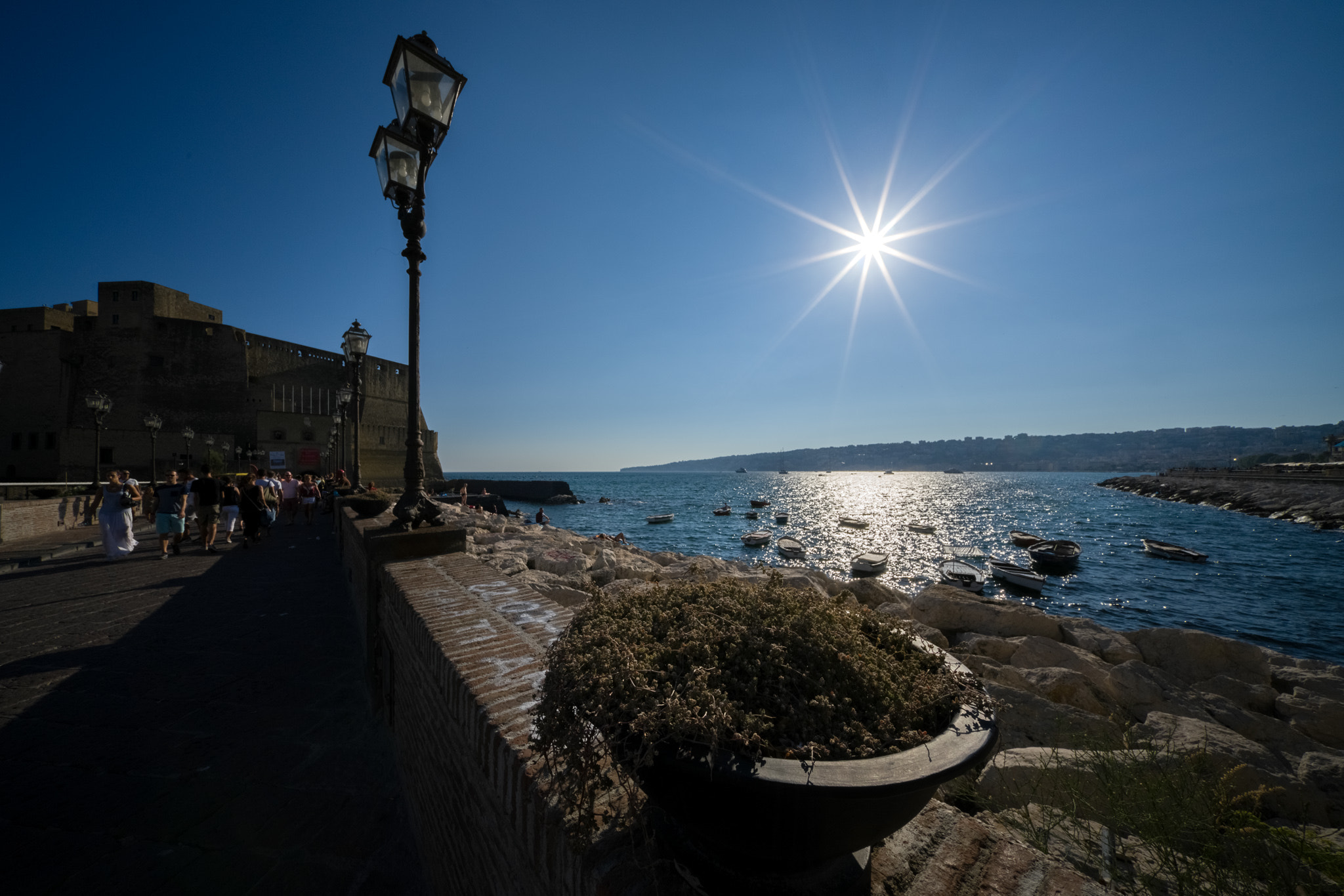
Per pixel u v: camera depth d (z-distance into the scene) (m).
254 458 47.78
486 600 2.94
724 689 1.13
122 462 45.09
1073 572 25.91
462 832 1.91
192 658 5.50
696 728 0.99
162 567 10.20
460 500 30.06
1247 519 50.75
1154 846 2.19
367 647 4.70
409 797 3.12
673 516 55.56
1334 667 6.40
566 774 1.18
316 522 18.33
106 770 3.60
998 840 1.34
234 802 3.31
